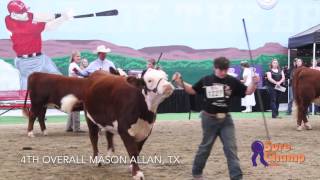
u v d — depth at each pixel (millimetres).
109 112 6395
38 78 11117
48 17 17438
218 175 6836
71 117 12320
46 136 11438
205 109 5855
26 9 17172
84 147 9547
